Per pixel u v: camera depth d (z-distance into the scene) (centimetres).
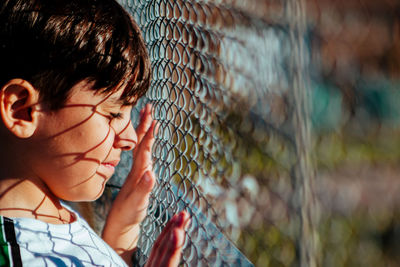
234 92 147
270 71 121
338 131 114
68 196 128
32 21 123
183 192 148
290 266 105
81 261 127
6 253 113
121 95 128
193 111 153
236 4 143
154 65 173
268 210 139
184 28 156
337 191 129
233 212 157
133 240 170
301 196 95
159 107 168
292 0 102
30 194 125
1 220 119
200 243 146
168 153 159
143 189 162
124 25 134
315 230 95
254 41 133
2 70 121
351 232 136
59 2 126
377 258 130
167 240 124
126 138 133
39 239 122
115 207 166
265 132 135
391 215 126
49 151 122
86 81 121
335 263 138
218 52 152
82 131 121
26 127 118
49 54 120
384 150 113
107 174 131
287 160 105
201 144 157
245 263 139
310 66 104
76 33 123
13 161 123
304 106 98
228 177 158
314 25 103
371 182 122
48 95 119
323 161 121
